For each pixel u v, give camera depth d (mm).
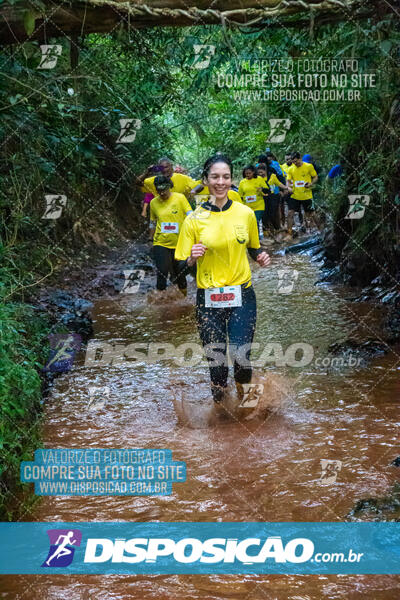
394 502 3469
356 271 8461
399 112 7188
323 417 4648
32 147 8742
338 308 7574
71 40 7559
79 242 11633
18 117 7730
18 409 3787
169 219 8320
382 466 3881
